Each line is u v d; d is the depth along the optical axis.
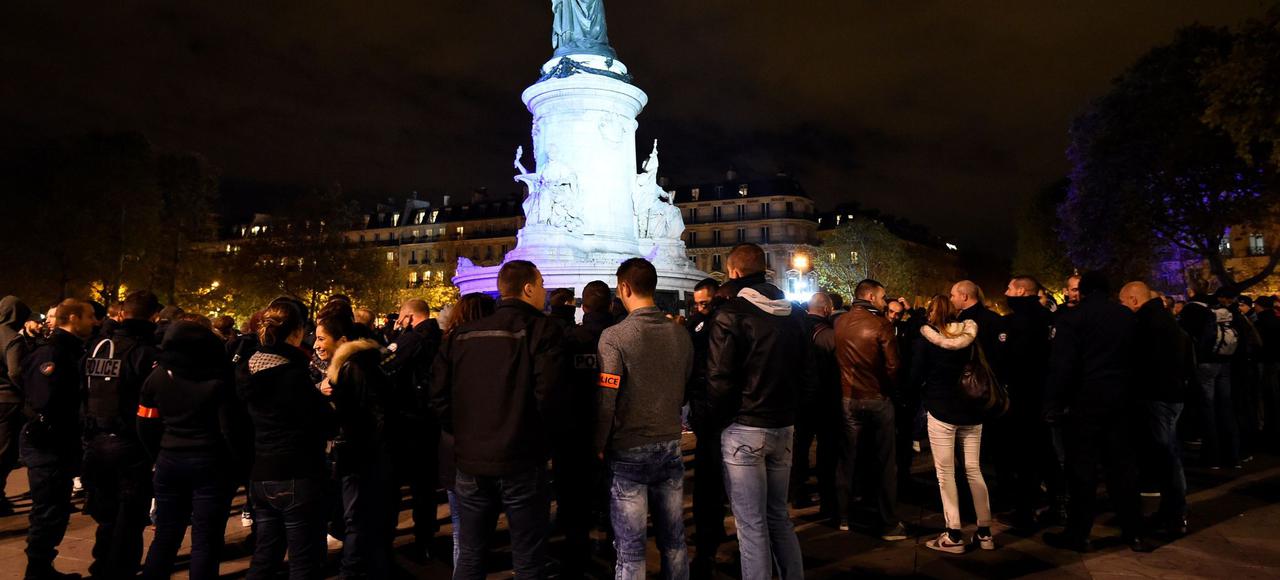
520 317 3.83
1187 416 9.63
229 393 4.22
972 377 5.23
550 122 15.27
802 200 70.75
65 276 34.28
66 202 33.16
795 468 6.85
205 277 41.06
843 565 5.19
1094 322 5.32
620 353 3.89
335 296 5.13
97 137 35.66
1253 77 14.05
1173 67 27.19
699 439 5.14
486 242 77.38
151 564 4.18
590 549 5.57
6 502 7.09
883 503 5.75
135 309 4.91
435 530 5.60
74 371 5.21
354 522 4.85
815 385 4.62
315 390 4.15
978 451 5.50
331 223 43.28
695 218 72.81
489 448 3.62
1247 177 26.48
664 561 4.03
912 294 59.56
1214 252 28.80
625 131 15.63
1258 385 9.69
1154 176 28.44
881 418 5.77
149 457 4.79
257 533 4.18
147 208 36.09
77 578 5.16
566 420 3.72
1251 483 7.36
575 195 14.64
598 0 15.81
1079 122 31.20
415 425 5.31
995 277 94.19
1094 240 31.11
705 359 4.48
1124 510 5.32
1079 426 5.37
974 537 5.50
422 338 5.44
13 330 6.91
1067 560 5.20
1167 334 5.70
